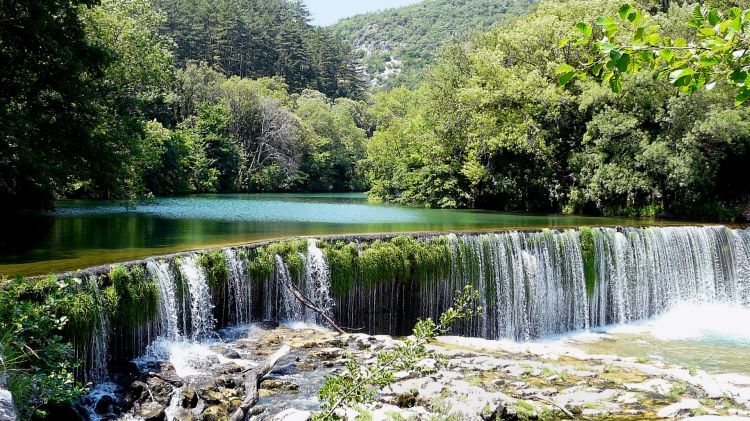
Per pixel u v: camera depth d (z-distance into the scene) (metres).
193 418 9.20
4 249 14.87
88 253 14.11
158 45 28.81
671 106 29.22
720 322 19.88
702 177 28.94
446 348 13.58
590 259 20.11
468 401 9.64
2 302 7.76
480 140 35.94
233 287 14.18
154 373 10.74
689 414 9.62
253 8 107.44
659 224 25.22
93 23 25.22
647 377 11.80
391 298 16.75
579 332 19.11
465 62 40.78
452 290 17.64
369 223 24.78
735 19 4.03
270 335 13.55
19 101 17.00
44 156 17.25
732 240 22.88
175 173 51.09
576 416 9.52
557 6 38.91
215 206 36.44
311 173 73.31
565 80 4.61
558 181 35.16
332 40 126.19
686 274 21.98
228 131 66.00
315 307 14.38
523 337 18.72
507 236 18.67
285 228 21.83
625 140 31.20
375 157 49.81
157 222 23.88
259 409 9.52
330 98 108.19
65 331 9.73
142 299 11.67
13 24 16.11
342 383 6.43
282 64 99.69
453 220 27.30
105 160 19.28
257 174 65.44
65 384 7.70
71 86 17.42
